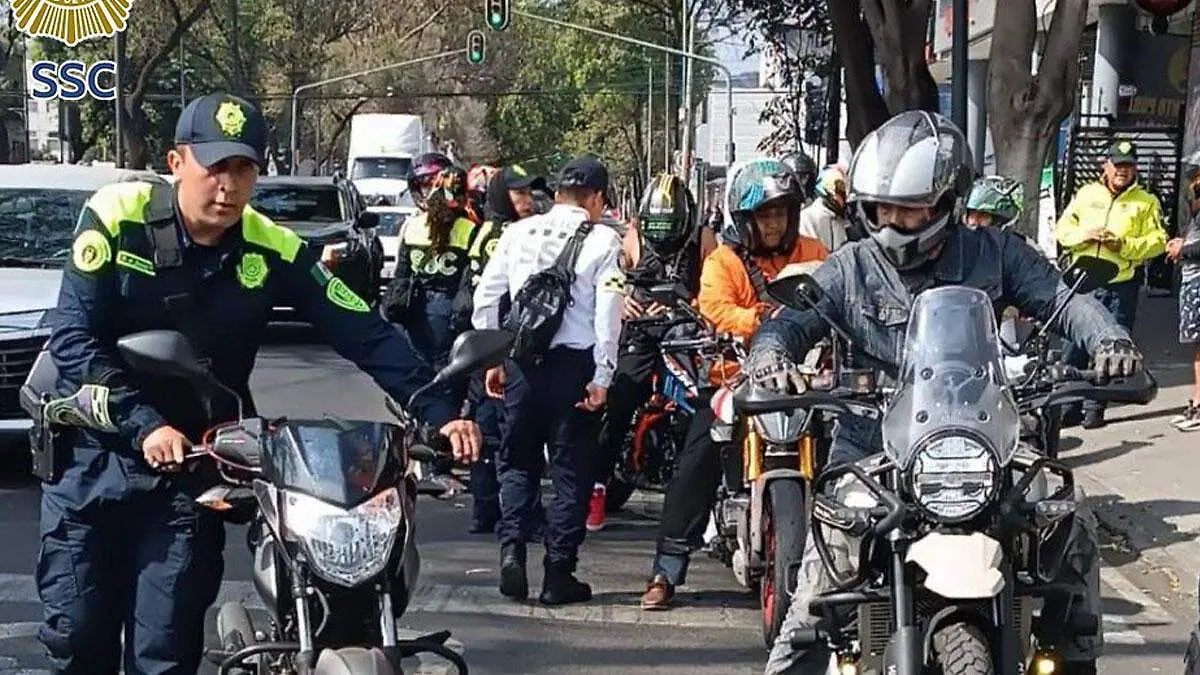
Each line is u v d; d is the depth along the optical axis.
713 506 7.23
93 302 4.36
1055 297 4.76
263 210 19.48
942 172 4.56
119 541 4.56
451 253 10.32
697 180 43.12
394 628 3.95
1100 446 11.08
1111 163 11.40
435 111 75.81
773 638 6.16
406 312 10.50
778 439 6.09
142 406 4.27
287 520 3.92
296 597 3.96
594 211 7.29
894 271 4.77
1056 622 4.44
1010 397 4.21
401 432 4.15
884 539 4.23
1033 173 11.91
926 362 4.23
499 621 7.01
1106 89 21.67
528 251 7.20
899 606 4.11
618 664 6.41
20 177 11.84
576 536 7.25
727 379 6.94
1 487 9.84
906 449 4.09
